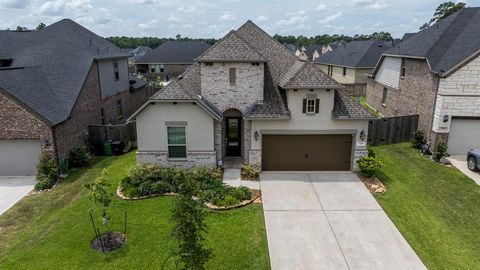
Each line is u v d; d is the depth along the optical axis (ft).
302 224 43.88
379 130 75.97
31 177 61.36
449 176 58.85
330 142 59.98
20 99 57.67
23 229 44.09
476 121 67.36
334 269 35.60
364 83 151.02
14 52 81.61
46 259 36.40
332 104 57.41
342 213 46.62
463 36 71.00
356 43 173.99
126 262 35.91
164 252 37.45
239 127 65.46
